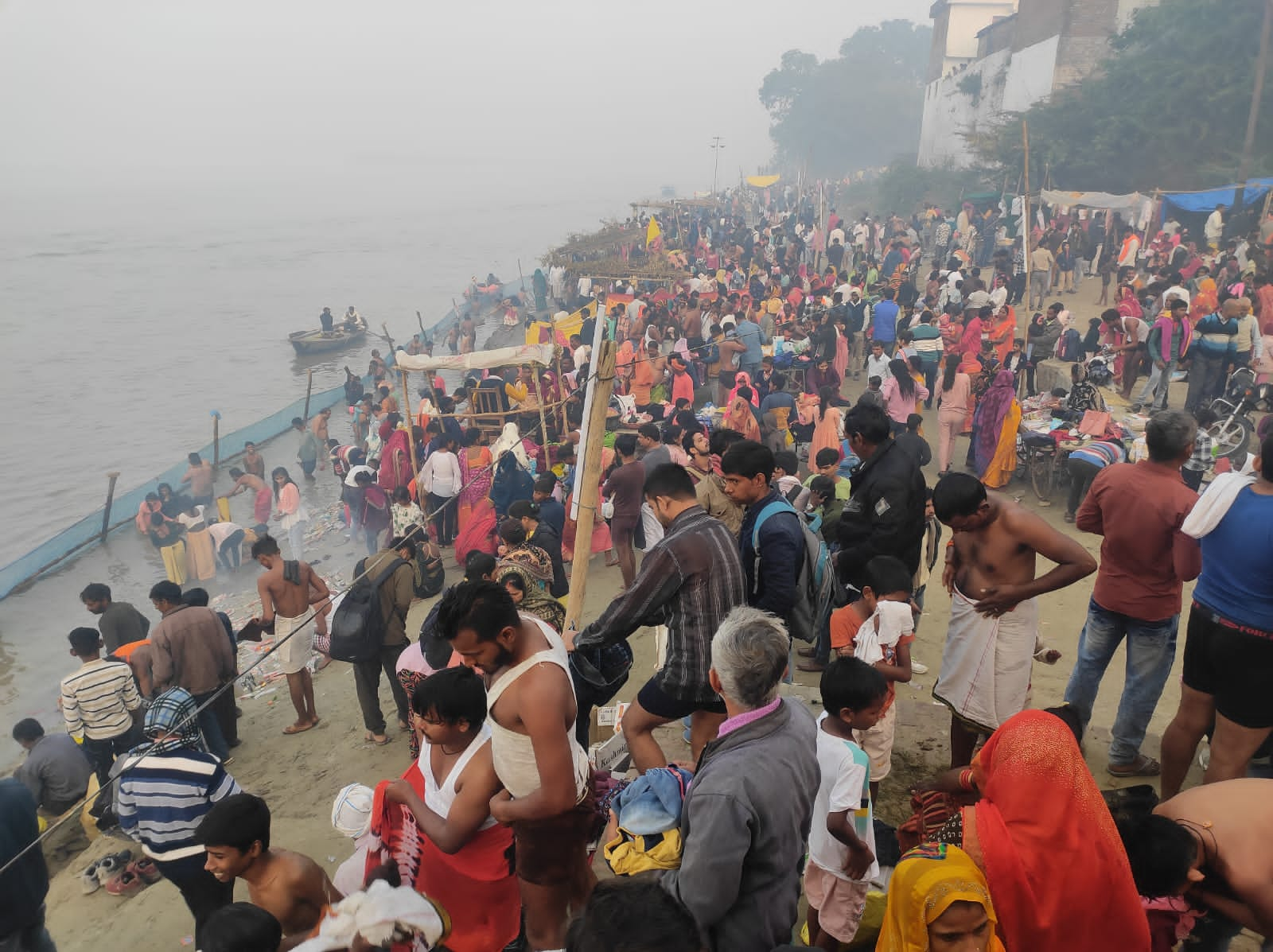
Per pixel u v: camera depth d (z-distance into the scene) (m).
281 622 8.27
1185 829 2.98
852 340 20.94
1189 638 4.34
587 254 36.75
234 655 8.04
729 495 4.59
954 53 65.06
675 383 16.06
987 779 2.85
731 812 2.63
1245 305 13.15
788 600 4.44
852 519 5.63
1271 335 15.80
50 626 15.77
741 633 2.80
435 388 17.47
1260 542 3.90
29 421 33.97
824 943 3.88
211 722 7.84
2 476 28.36
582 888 3.45
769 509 4.58
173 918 5.97
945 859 2.64
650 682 3.94
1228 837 3.02
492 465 11.69
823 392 12.84
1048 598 8.90
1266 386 13.61
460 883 3.48
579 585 5.79
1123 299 17.09
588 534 5.73
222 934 2.72
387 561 7.58
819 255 34.31
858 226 38.84
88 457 30.03
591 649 4.00
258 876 3.57
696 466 7.89
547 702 3.11
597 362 5.57
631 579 9.85
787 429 14.19
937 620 8.38
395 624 7.58
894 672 4.61
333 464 20.12
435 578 11.20
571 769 3.16
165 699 5.50
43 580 17.42
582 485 5.70
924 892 2.57
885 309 18.17
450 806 3.38
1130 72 33.84
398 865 3.56
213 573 17.45
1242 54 31.11
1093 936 2.66
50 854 7.41
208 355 44.56
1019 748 2.75
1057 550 4.20
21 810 4.96
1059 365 16.84
